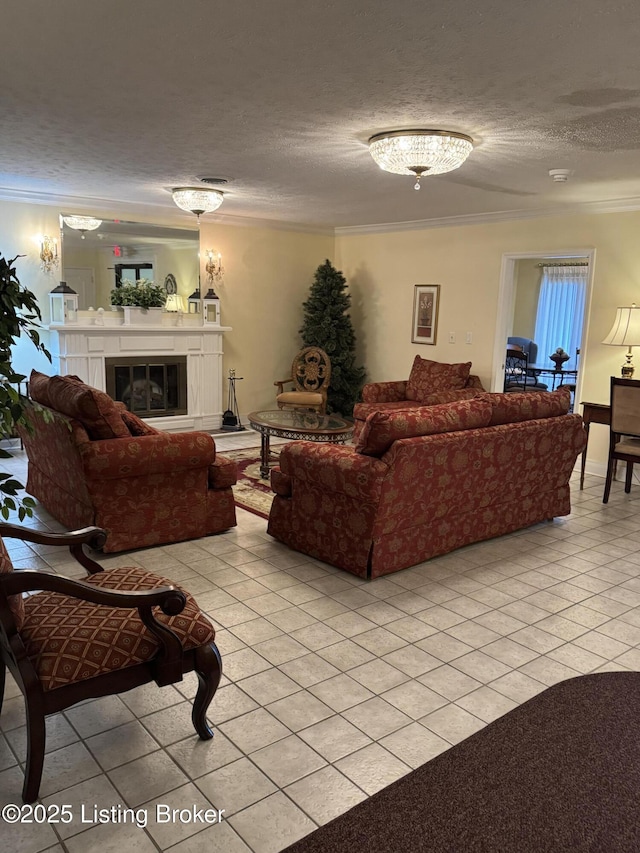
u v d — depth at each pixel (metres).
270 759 2.11
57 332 6.12
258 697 2.44
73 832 1.80
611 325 5.62
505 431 3.81
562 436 4.23
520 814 1.91
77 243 6.40
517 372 9.91
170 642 1.97
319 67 2.59
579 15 2.07
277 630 2.95
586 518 4.71
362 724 2.29
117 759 2.09
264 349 7.87
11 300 2.31
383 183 4.98
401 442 3.30
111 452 3.54
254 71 2.65
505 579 3.59
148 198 6.16
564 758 2.14
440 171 3.75
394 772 2.06
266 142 3.83
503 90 2.80
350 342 7.84
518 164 4.18
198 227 7.11
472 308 6.76
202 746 2.16
